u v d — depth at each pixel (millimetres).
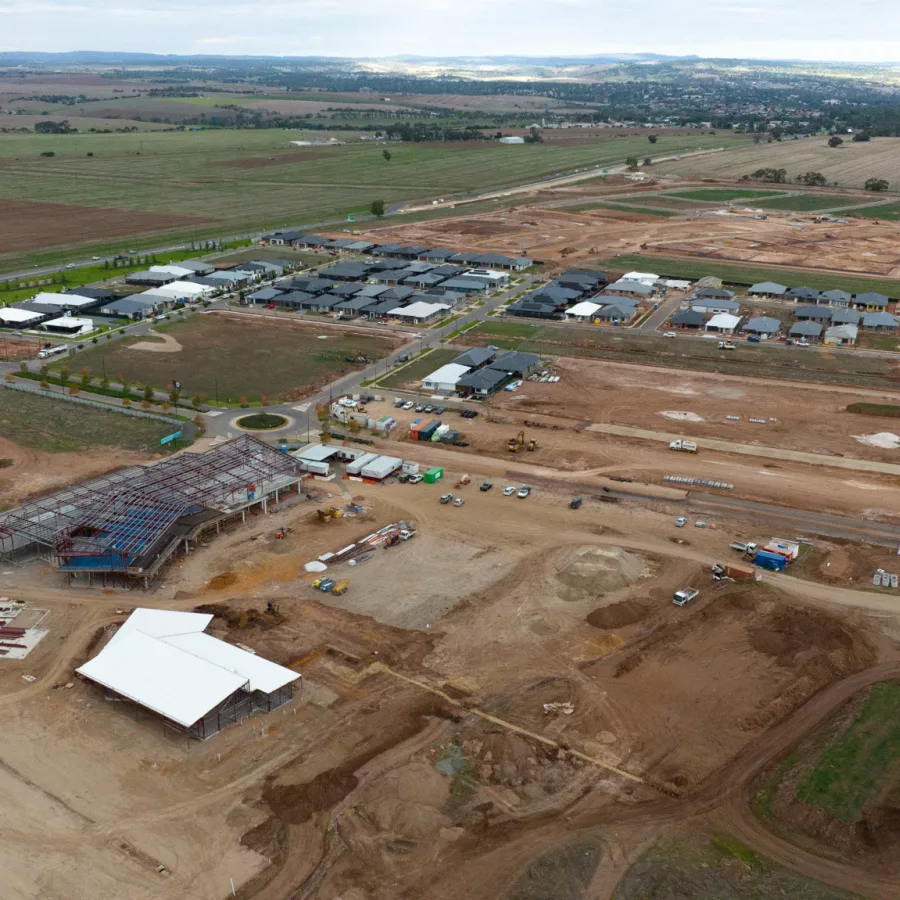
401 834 53469
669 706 65312
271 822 54312
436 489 101625
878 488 102812
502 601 78812
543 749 60719
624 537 90875
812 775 57156
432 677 68250
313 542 89188
